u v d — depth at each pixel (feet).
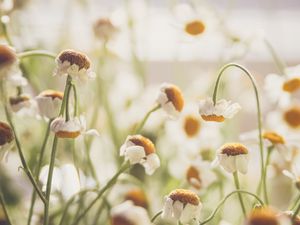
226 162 0.71
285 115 0.98
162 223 0.90
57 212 0.84
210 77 1.09
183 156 0.95
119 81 1.06
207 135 0.96
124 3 1.08
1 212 0.91
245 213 0.69
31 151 0.94
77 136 0.67
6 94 0.76
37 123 0.97
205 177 0.84
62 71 0.67
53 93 0.73
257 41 1.02
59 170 0.84
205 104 0.71
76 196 0.81
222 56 1.02
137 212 0.64
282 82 0.97
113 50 1.06
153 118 1.00
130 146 0.70
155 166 0.71
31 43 1.03
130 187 0.94
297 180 0.77
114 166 0.97
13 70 0.72
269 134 0.79
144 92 1.05
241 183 0.93
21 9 1.00
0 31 0.91
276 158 0.87
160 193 0.97
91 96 0.97
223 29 1.01
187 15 0.95
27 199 1.01
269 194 1.01
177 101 0.76
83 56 0.68
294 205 0.72
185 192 0.67
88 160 0.83
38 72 1.03
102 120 1.01
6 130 0.69
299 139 0.86
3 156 0.69
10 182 1.03
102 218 0.90
